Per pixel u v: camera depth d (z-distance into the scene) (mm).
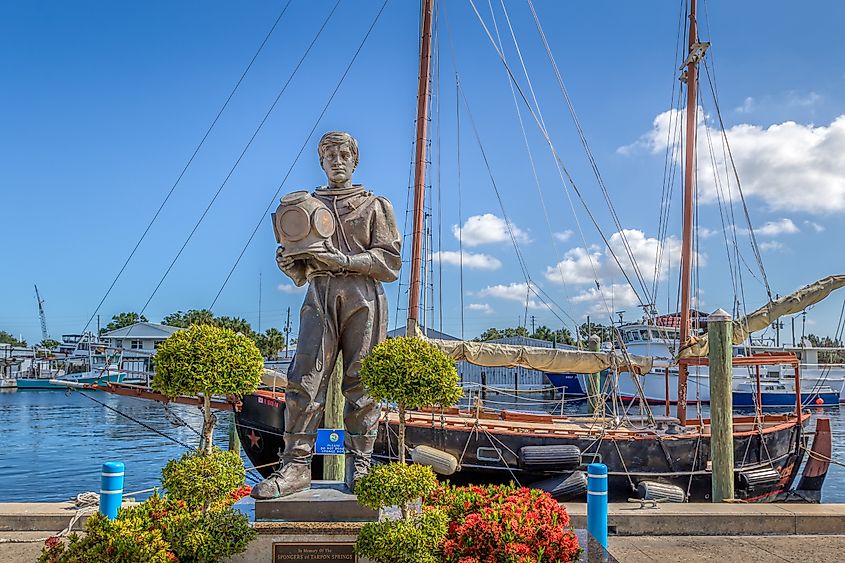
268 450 16047
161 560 4773
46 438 30406
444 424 14891
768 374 46531
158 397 15609
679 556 7594
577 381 47188
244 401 16453
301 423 5871
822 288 19625
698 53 20844
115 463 6809
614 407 17375
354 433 6000
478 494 5703
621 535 8508
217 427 35375
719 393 13797
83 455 25281
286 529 5188
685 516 8570
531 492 5703
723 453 13680
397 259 6289
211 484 5160
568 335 58469
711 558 7516
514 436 14797
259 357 5461
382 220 6277
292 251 5852
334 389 10445
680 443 15359
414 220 17828
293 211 5879
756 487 16047
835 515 8617
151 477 20656
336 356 6141
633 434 15656
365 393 6023
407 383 5188
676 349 20953
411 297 17344
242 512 5418
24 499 17969
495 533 4957
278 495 5535
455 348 17094
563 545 5055
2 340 95188
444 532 5164
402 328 17797
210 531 5031
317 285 6055
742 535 8516
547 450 14539
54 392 67312
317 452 6055
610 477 14953
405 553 4906
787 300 19547
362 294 6090
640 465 15141
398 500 5043
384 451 14719
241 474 5391
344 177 6344
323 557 5160
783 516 8578
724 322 13898
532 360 17516
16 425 36031
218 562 5109
